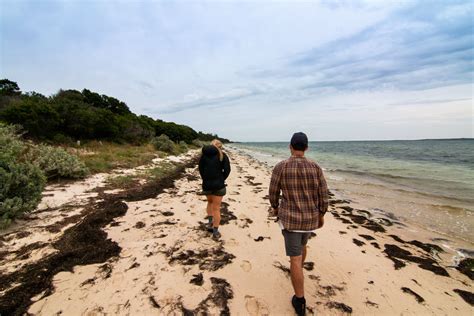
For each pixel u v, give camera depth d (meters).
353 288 3.07
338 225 5.66
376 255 4.11
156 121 50.16
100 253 3.48
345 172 16.09
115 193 7.16
